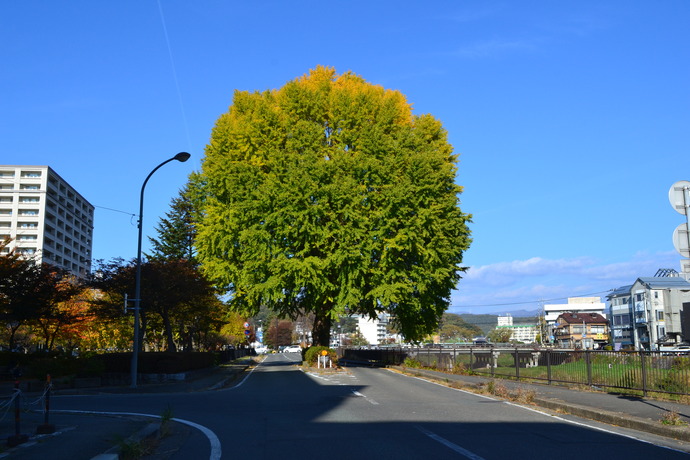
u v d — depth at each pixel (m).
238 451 9.20
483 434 10.37
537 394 16.47
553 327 148.00
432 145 35.56
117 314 31.55
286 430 11.25
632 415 11.91
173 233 53.53
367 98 35.16
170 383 26.19
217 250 34.34
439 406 14.98
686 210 10.66
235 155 34.28
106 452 8.41
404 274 31.78
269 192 30.72
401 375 29.27
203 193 35.59
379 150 32.78
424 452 8.68
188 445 9.93
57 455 8.52
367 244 31.12
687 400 14.21
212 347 58.31
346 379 26.08
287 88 35.44
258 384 25.20
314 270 30.34
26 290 28.36
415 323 38.75
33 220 108.81
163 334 45.69
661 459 8.17
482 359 28.58
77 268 128.12
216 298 40.69
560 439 9.85
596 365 18.34
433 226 32.00
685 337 14.77
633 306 86.38
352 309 36.00
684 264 10.53
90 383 25.22
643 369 16.05
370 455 8.52
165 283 31.84
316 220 30.83
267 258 31.36
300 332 158.12
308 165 31.11
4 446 9.41
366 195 31.61
